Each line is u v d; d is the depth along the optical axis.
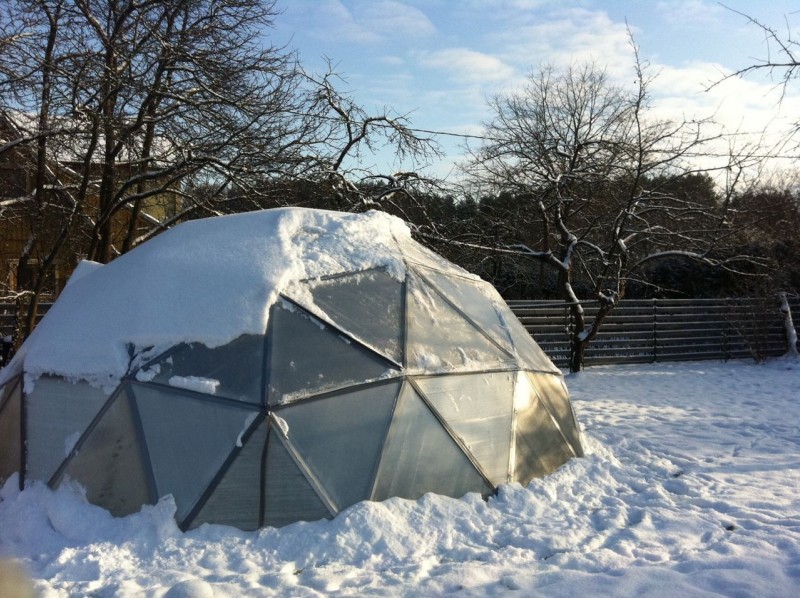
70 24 10.64
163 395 4.81
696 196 17.31
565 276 14.02
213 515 4.46
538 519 4.93
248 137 11.33
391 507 4.71
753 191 16.25
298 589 3.71
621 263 13.78
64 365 5.26
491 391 5.64
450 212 16.00
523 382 5.98
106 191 11.53
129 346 5.12
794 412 9.51
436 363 5.42
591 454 6.48
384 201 14.24
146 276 5.55
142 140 12.37
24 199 11.12
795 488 5.77
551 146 14.57
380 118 13.26
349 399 4.90
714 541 4.50
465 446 5.24
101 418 4.91
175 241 5.93
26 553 4.28
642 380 12.79
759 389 11.63
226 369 4.81
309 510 4.55
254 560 4.14
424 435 5.09
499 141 15.02
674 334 15.57
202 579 3.87
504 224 15.55
